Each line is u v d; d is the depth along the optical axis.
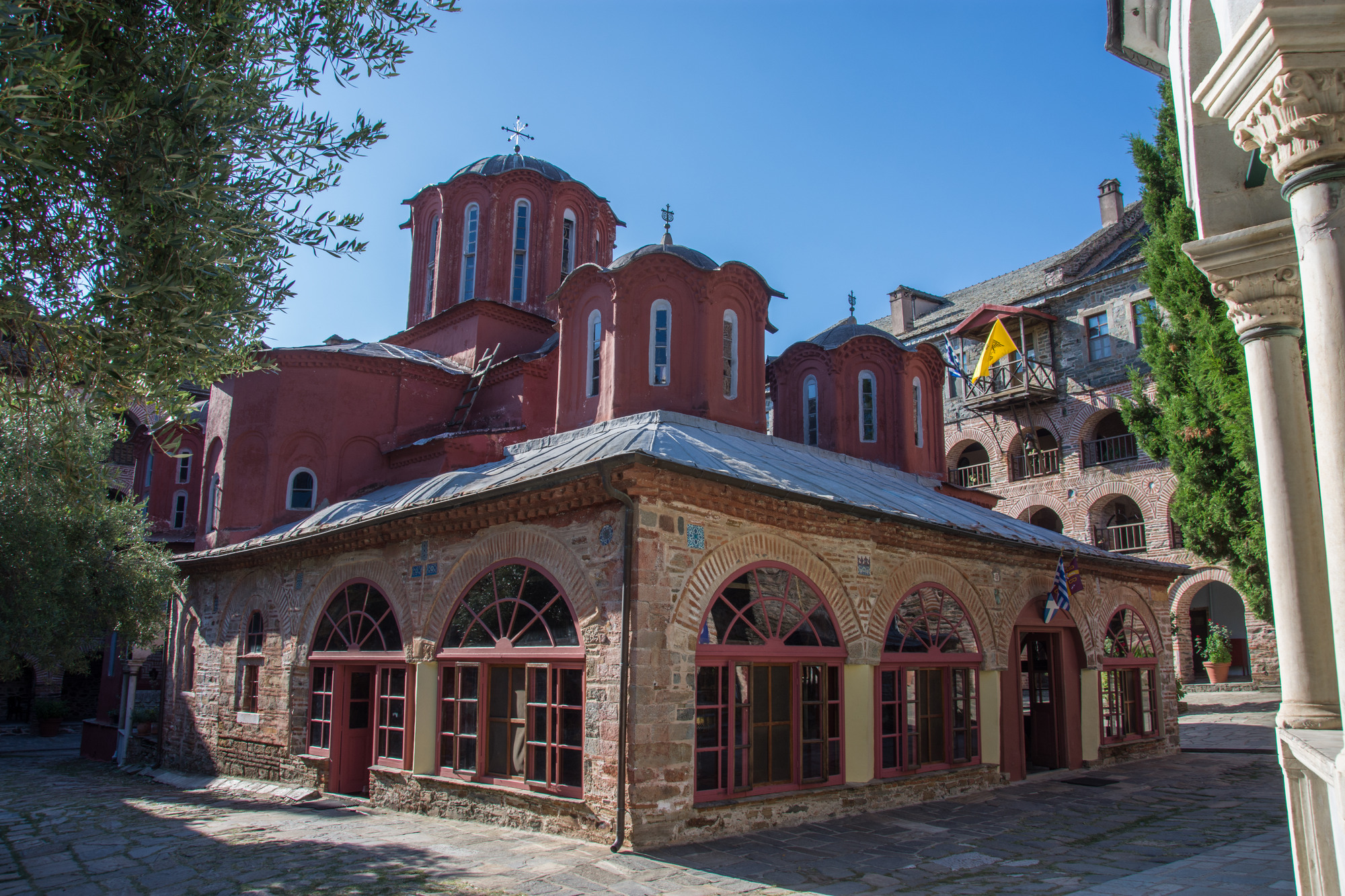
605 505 9.89
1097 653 15.92
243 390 18.23
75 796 14.64
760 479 10.70
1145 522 28.47
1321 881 4.03
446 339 20.89
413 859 8.94
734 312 16.28
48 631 16.52
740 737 10.18
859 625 11.62
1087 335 30.59
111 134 5.91
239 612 16.83
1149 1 5.94
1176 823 10.61
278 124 6.88
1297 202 3.83
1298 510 4.73
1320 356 3.64
